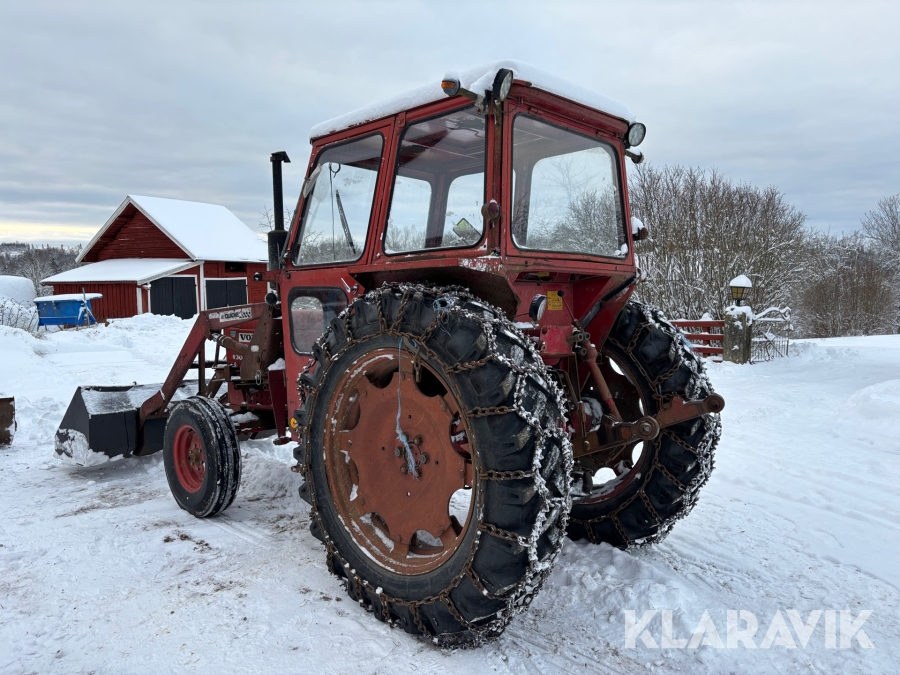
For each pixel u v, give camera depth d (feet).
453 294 8.04
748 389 27.99
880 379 29.35
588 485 11.50
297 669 7.52
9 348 36.40
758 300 46.55
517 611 7.52
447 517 8.02
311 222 11.35
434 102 8.76
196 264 75.15
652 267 49.57
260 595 9.42
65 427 16.35
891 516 12.64
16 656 7.91
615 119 9.87
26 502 14.06
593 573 9.72
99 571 10.34
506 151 8.08
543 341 9.33
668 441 10.21
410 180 9.60
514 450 7.09
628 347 10.62
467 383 7.42
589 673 7.41
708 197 49.60
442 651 7.88
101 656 7.87
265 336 13.33
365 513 9.07
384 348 8.45
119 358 40.88
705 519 12.57
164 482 15.72
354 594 8.91
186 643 8.12
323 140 10.85
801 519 12.56
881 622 8.54
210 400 13.35
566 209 9.66
